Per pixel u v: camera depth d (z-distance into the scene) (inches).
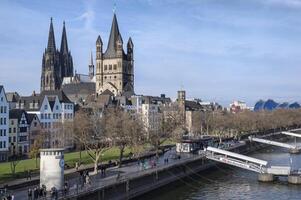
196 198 4146.2
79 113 6702.8
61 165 3351.4
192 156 5890.8
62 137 6619.1
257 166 5300.2
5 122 6269.7
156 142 6338.6
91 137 5689.0
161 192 4443.9
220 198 4143.7
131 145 6053.2
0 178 3905.0
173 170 4911.4
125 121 6235.2
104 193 3467.0
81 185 3398.1
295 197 4163.4
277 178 5167.3
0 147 6171.3
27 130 6870.1
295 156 7741.1
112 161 5147.6
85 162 5128.0
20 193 3243.1
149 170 4500.5
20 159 5851.4
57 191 3068.4
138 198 4030.5
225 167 6161.4
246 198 4138.8
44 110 7455.7
